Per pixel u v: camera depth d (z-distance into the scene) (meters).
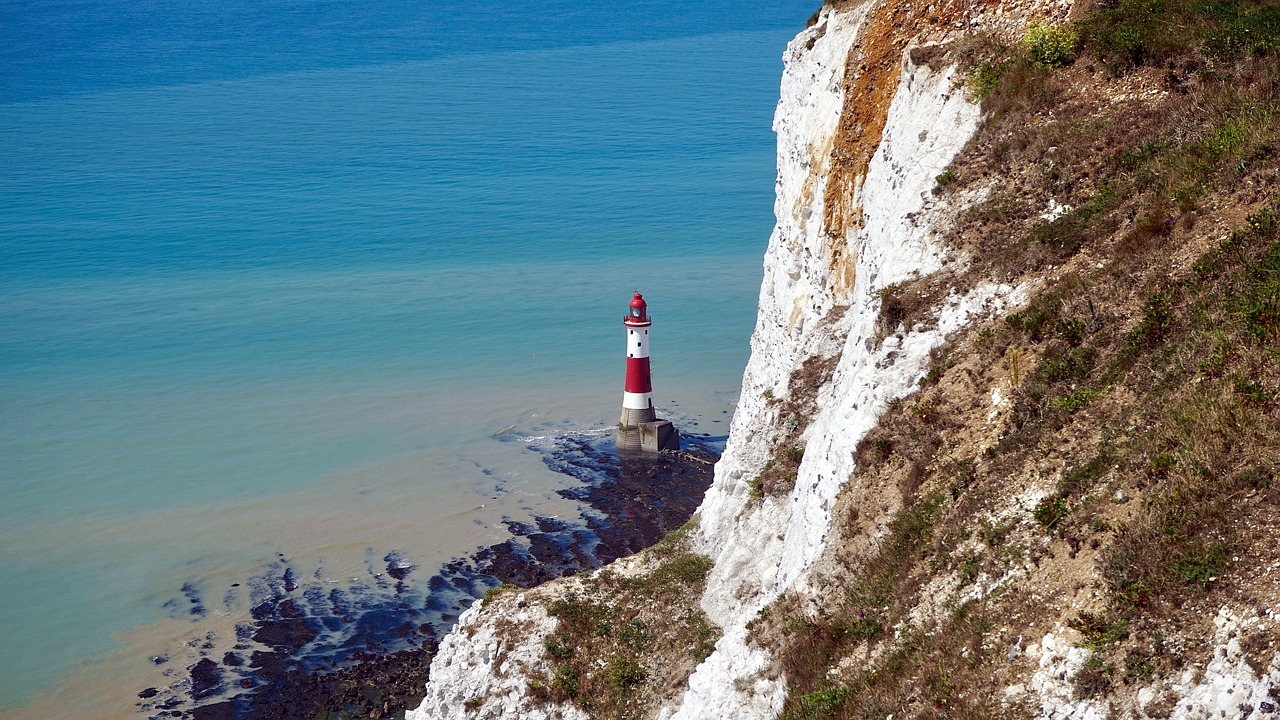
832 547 22.89
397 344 97.81
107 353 96.06
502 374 89.00
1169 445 17.55
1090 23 28.59
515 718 30.39
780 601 23.39
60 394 85.75
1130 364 19.88
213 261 128.75
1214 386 18.03
